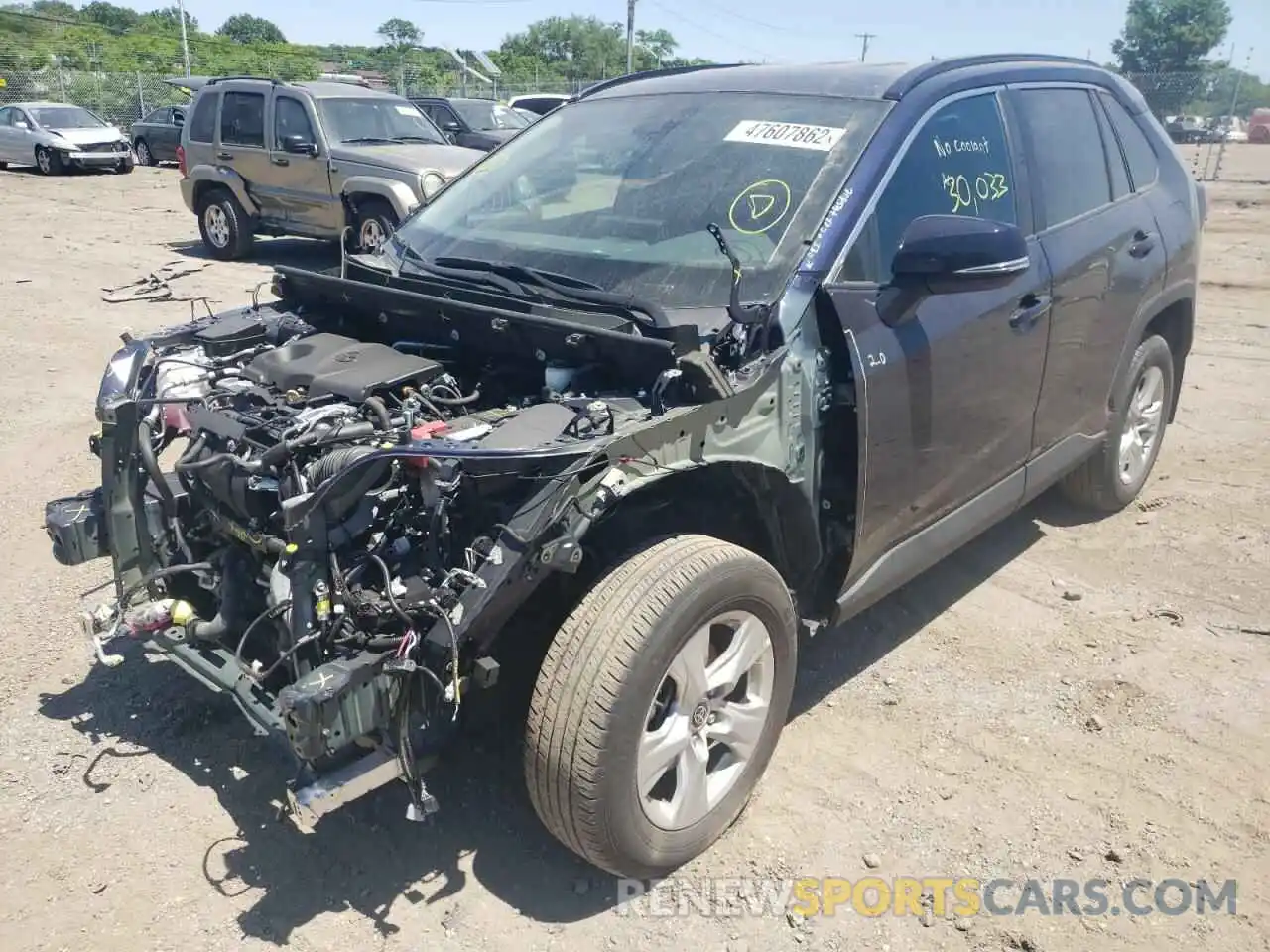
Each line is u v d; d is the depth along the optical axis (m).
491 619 2.54
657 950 2.75
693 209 3.54
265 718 2.71
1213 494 5.57
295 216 12.53
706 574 2.73
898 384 3.33
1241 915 2.85
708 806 2.99
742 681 3.09
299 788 2.51
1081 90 4.68
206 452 3.06
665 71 4.54
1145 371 5.14
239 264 12.82
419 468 2.62
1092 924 2.83
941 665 4.04
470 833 3.13
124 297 10.36
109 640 3.36
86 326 9.12
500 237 3.85
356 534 2.67
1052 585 4.66
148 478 3.36
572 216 3.79
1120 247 4.56
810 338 3.15
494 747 3.48
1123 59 56.31
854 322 3.20
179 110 25.75
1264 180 21.72
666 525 3.19
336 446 2.70
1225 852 3.08
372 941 2.75
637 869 2.82
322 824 3.15
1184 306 5.32
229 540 3.15
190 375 3.39
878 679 3.96
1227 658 4.05
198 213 13.39
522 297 3.34
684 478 2.96
